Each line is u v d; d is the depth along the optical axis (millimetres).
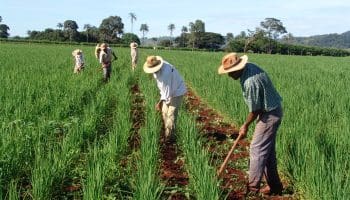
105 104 11859
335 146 6961
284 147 7438
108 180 6684
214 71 23438
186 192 6660
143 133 8477
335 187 5531
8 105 9703
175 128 9320
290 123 8906
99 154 6715
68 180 6977
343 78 21859
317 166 6109
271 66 31172
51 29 138750
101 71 20984
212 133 10562
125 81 16984
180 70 25672
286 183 7238
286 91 13922
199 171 6184
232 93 13312
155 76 9141
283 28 143125
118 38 142125
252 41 106562
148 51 65250
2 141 6859
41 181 5789
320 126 8992
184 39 148125
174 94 9148
